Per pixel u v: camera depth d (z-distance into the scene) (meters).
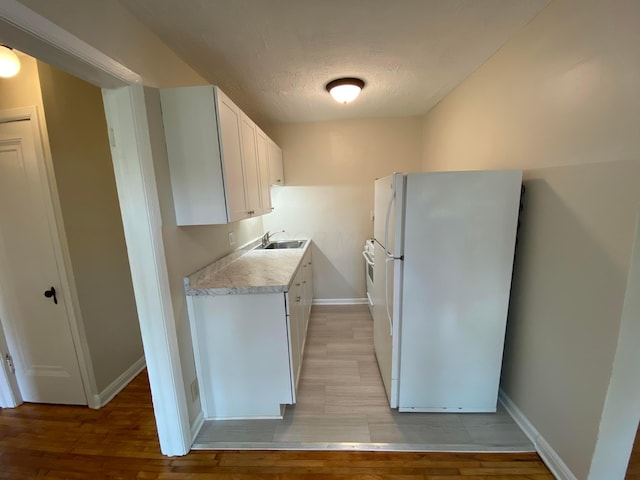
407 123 3.40
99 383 1.99
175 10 1.30
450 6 1.36
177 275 1.61
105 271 2.07
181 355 1.62
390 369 1.86
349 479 1.42
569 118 1.29
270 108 2.87
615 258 1.10
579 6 1.20
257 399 1.82
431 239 1.65
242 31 1.50
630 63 1.01
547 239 1.46
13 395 1.97
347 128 3.46
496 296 1.69
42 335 1.92
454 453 1.55
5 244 1.83
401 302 1.74
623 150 1.05
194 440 1.67
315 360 2.47
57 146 1.73
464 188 1.60
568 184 1.31
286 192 3.61
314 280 3.77
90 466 1.52
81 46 1.02
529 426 1.63
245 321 1.74
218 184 1.57
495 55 1.84
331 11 1.36
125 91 1.29
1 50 1.50
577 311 1.29
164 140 1.53
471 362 1.77
